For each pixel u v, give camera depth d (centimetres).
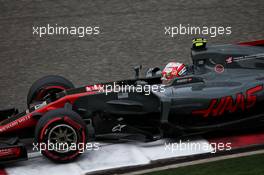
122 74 4288
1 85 4219
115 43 4897
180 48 4681
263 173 2580
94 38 5025
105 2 5819
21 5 5834
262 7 5391
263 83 3073
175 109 2997
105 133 3053
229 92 3036
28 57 4716
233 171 2628
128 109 3061
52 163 2859
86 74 4331
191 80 3122
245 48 3195
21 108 3809
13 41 5047
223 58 3150
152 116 3084
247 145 2912
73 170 2752
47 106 3006
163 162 2784
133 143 3058
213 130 3042
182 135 3017
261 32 4847
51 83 3391
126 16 5438
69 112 2805
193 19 5231
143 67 4381
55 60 4631
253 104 3027
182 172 2658
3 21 5478
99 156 2903
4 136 2989
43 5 5812
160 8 5566
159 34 4988
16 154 2809
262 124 3073
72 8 5700
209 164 2731
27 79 4294
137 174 2681
